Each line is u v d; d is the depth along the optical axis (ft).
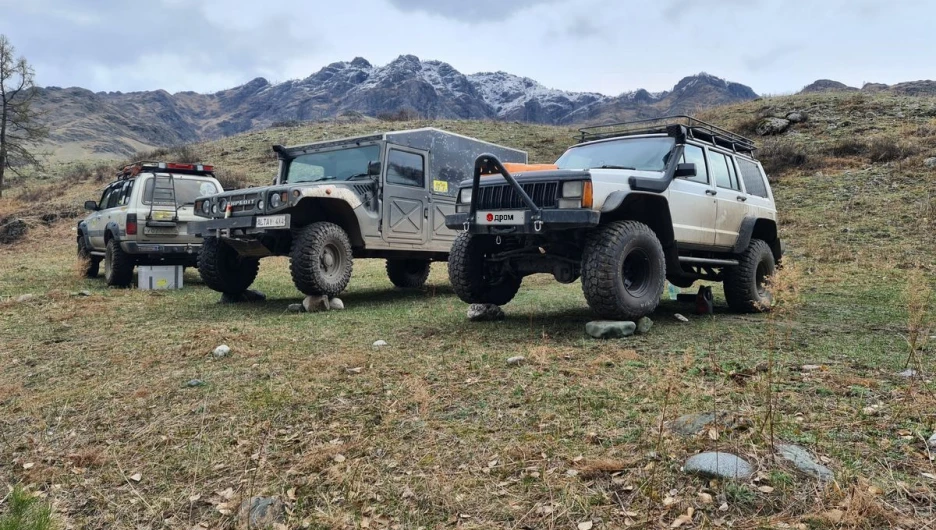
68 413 12.60
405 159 28.53
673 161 18.72
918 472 7.56
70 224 71.51
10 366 16.56
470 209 17.93
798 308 21.07
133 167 35.45
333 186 25.03
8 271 42.80
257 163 92.22
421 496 8.20
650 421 9.79
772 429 8.51
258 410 11.82
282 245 25.76
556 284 31.58
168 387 13.71
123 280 34.12
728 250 21.33
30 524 7.25
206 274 26.81
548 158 84.89
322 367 14.53
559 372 12.94
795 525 6.64
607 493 7.73
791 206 48.70
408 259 33.17
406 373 13.65
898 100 81.10
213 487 9.18
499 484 8.29
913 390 10.57
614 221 17.94
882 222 41.29
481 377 12.95
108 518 8.61
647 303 17.22
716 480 7.64
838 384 11.21
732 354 14.06
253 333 19.10
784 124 76.18
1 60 114.21
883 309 20.68
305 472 9.23
